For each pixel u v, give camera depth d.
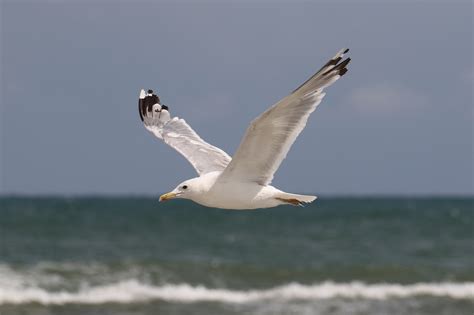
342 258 27.66
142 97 9.49
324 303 18.36
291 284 20.91
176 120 9.38
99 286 19.77
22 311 17.03
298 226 43.97
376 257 28.02
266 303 18.28
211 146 8.99
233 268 22.97
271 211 63.78
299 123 7.37
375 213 61.62
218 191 7.96
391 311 17.47
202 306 17.84
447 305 18.17
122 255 27.19
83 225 40.97
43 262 23.92
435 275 22.52
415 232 39.12
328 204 103.19
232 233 38.31
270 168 7.80
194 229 40.47
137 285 20.00
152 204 92.06
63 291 19.08
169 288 19.70
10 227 38.38
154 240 33.50
